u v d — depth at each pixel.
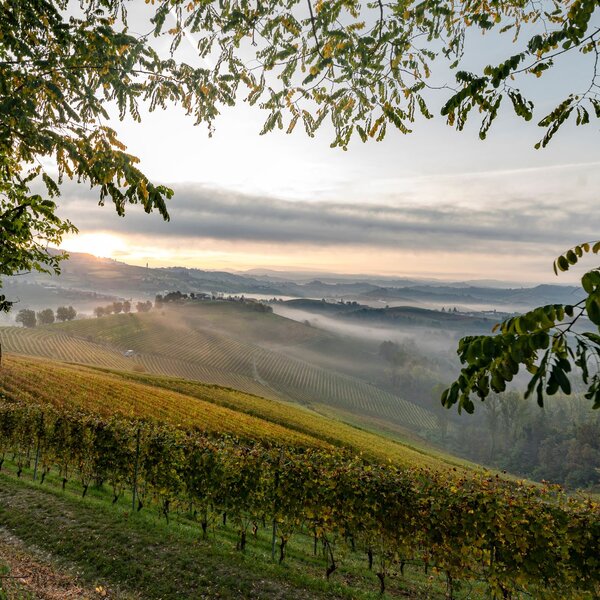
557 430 114.81
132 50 3.42
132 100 3.66
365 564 11.86
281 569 9.41
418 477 9.80
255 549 11.67
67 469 17.34
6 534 9.72
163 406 51.19
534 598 8.05
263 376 167.50
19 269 6.40
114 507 12.58
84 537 9.70
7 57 3.78
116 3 3.35
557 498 8.16
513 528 7.87
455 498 8.71
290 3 3.38
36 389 49.75
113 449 14.55
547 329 1.98
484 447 124.88
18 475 16.45
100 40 3.28
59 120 3.67
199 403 56.84
